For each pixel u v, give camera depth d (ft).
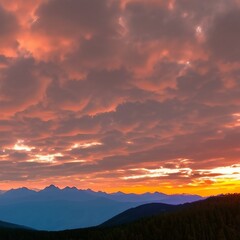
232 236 635.25
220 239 622.13
